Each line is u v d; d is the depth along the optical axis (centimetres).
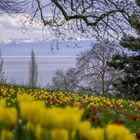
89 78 6175
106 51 6016
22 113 168
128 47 4234
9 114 176
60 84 6594
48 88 2417
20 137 166
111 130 165
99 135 168
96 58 6106
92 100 1745
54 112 171
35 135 166
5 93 1652
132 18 2602
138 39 4250
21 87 2216
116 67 4359
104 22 2650
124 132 165
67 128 166
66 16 2650
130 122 1162
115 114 1261
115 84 4334
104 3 2583
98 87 6134
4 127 176
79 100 1728
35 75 4372
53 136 164
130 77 4225
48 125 166
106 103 1625
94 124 910
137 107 1625
